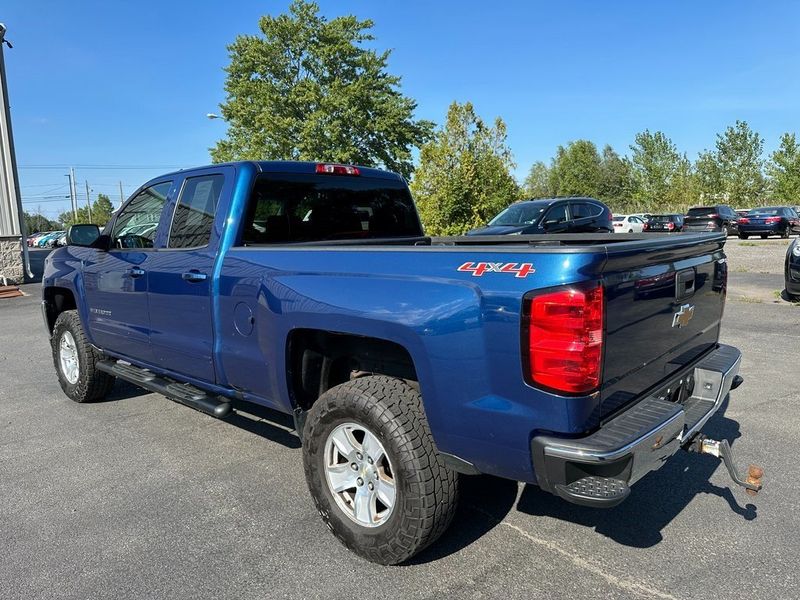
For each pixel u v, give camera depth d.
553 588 2.78
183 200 4.27
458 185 16.58
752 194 48.66
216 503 3.69
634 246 2.62
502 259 2.55
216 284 3.77
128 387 6.34
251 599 2.76
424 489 2.78
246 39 34.56
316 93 32.94
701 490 3.70
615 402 2.64
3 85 16.73
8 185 16.98
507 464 2.58
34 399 5.96
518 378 2.46
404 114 34.31
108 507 3.66
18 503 3.73
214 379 3.96
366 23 34.72
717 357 3.61
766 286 12.45
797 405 5.13
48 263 5.96
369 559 3.01
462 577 2.89
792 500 3.54
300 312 3.18
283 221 4.12
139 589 2.85
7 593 2.83
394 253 2.92
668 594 2.71
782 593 2.70
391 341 2.84
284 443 4.67
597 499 2.34
